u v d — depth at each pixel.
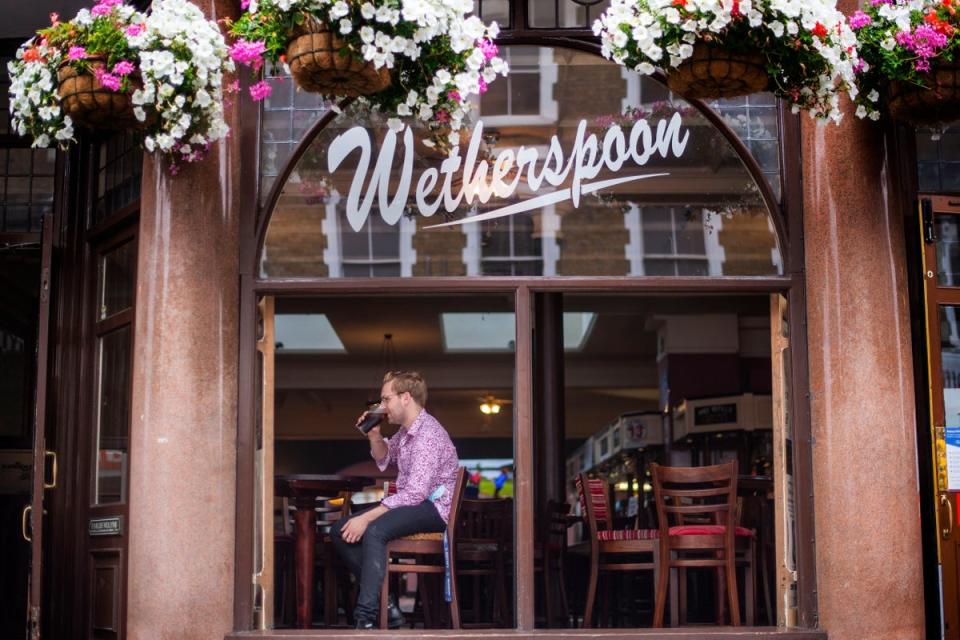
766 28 4.60
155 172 5.38
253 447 5.34
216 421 5.26
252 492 5.30
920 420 5.55
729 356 13.15
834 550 5.20
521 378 5.38
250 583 5.24
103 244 6.32
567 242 5.51
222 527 5.21
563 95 5.63
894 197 5.42
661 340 13.62
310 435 19.48
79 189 6.49
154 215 5.36
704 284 5.45
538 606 8.58
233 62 4.99
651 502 8.89
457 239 5.51
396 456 6.11
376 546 5.53
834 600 5.18
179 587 5.12
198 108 4.89
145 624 5.12
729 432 11.80
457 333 15.72
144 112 4.75
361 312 13.62
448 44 4.72
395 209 5.54
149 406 5.23
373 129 5.59
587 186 5.56
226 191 5.42
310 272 5.47
